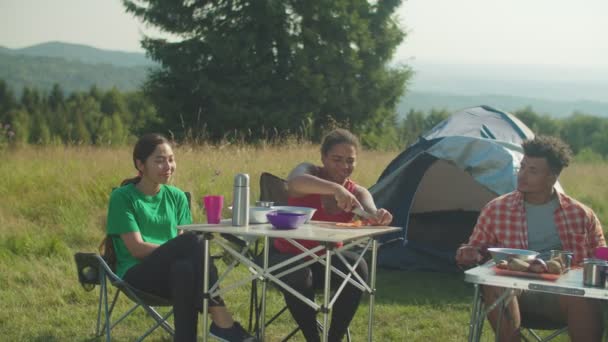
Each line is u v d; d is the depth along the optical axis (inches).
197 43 915.4
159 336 162.6
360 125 994.7
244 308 187.2
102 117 1595.7
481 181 233.3
